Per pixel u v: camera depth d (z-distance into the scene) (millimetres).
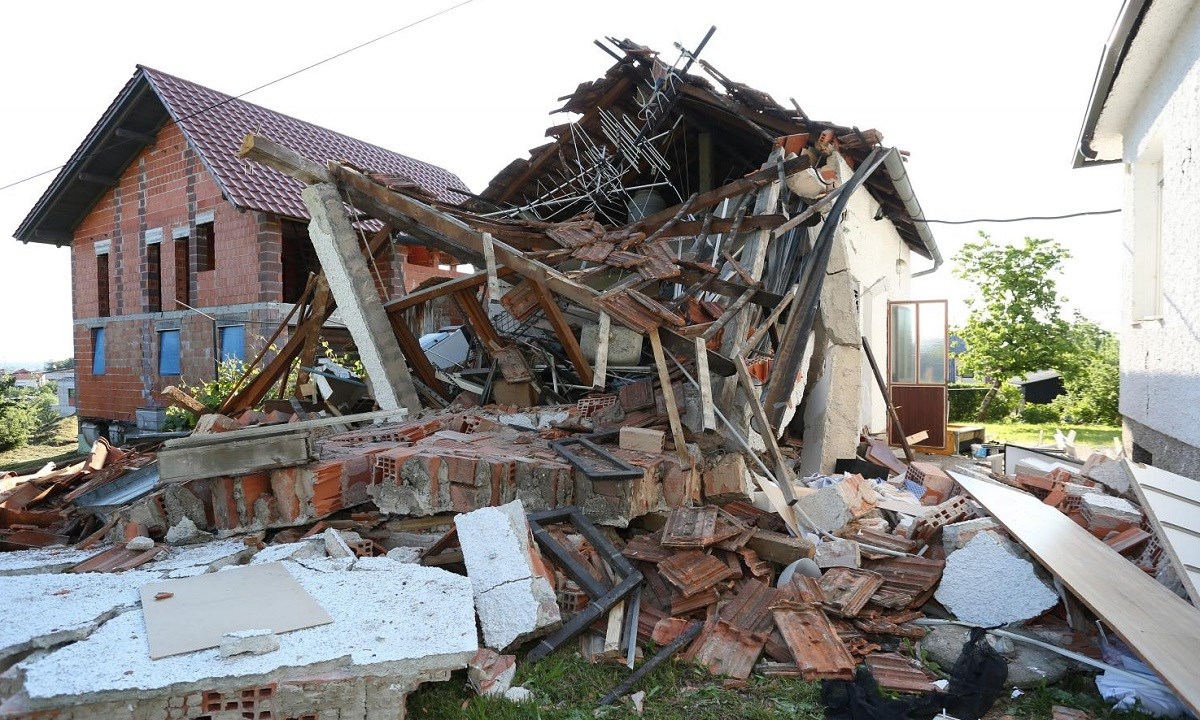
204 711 2574
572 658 3668
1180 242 5961
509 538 3926
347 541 4312
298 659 2699
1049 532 4438
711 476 5113
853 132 7918
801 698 3424
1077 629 3873
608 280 8641
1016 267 21516
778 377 6547
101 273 19359
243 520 4492
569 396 8047
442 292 7820
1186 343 5871
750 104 8578
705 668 3643
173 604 3182
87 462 6801
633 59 9164
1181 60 5840
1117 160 9430
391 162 21219
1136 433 8273
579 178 9914
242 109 17719
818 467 7293
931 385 10547
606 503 4590
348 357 13906
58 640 2830
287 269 17688
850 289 7656
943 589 4250
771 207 7617
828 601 4125
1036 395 25625
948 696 3344
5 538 5035
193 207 15984
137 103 16109
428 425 6215
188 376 15961
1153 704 3250
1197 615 3553
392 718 2725
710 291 6746
